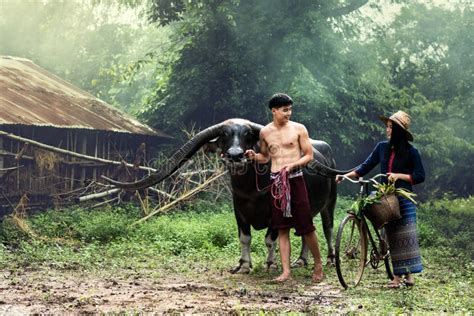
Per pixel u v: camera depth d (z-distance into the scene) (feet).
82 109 74.54
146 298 26.13
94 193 67.92
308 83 85.35
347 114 91.09
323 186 35.76
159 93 89.45
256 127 32.71
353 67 92.79
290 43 85.30
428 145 99.86
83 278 31.45
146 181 32.89
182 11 91.56
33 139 63.87
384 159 28.96
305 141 29.84
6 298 25.71
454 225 66.28
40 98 71.05
